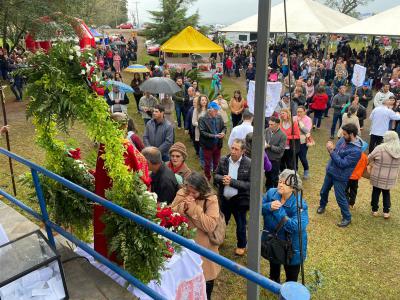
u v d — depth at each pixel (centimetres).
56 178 239
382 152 571
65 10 1333
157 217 256
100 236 271
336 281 454
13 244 233
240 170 457
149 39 2803
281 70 2014
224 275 456
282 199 365
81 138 891
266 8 168
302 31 1391
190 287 305
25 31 1409
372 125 900
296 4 1488
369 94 1182
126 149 254
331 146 558
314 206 646
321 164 856
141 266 244
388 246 530
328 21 1452
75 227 304
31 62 238
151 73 1553
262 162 186
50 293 219
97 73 237
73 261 267
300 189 356
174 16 2700
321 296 427
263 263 488
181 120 1160
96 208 268
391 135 567
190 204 338
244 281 446
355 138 545
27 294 216
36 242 235
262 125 182
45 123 273
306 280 452
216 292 426
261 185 189
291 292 129
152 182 397
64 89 225
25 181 300
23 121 1066
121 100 903
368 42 3703
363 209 641
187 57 2073
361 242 539
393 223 595
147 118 923
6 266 222
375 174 584
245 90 1814
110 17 3766
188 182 347
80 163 303
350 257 503
